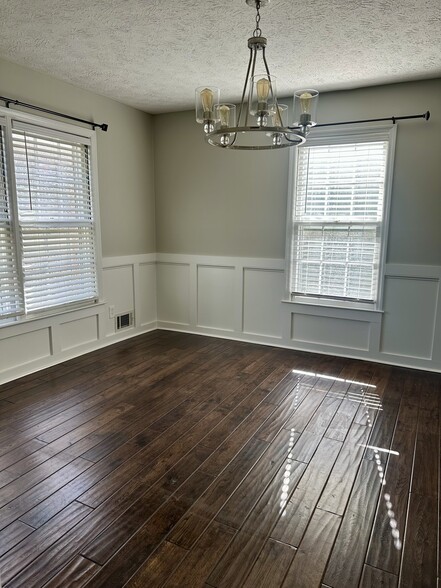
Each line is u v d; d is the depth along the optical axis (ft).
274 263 13.70
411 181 11.41
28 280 11.09
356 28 8.02
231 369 11.91
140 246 15.08
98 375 11.32
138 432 8.36
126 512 6.09
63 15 7.60
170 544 5.50
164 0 7.03
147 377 11.23
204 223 14.74
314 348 13.50
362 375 11.51
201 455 7.57
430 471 7.14
